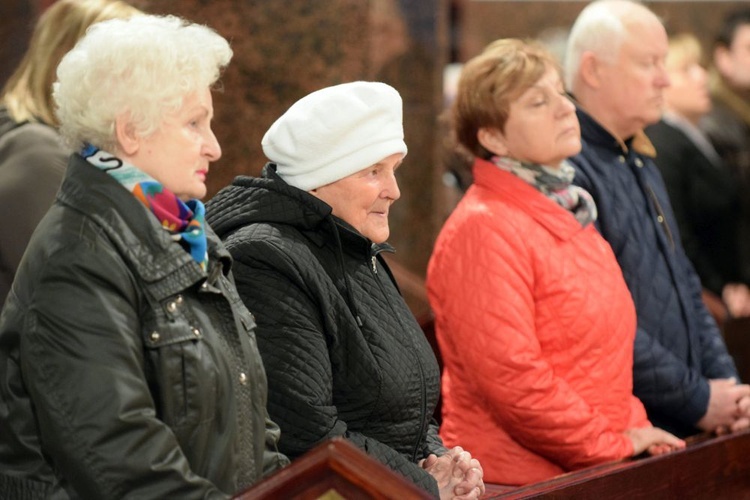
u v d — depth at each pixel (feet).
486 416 29.43
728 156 58.70
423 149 45.73
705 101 55.88
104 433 17.70
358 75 41.29
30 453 18.65
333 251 23.75
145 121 18.89
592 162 32.63
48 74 28.09
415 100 45.03
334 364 23.00
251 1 38.78
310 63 40.11
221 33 38.45
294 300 22.36
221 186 38.93
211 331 19.21
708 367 34.35
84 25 27.94
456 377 29.96
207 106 19.58
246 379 19.58
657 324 32.27
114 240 18.53
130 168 19.10
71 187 18.97
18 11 39.04
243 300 22.36
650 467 28.22
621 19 33.19
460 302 28.66
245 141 39.22
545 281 28.60
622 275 32.17
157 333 18.56
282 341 22.12
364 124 23.75
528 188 29.35
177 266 18.83
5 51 38.96
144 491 17.83
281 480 16.46
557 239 29.12
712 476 30.19
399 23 43.78
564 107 29.25
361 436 22.59
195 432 18.71
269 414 22.00
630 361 29.89
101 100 18.81
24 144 27.68
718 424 32.40
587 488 26.43
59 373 17.88
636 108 33.12
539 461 28.99
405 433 23.67
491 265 28.37
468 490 24.02
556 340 28.68
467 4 67.21
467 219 29.07
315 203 23.34
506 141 29.63
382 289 24.34
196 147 19.38
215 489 18.26
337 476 16.44
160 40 19.04
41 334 17.99
